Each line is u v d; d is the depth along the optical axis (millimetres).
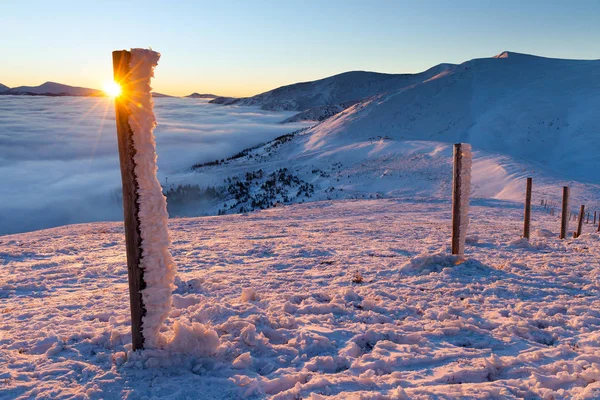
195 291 7219
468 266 8508
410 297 6504
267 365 4055
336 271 8797
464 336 4840
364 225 21672
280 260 10570
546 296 6527
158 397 3477
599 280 7445
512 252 10828
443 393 3449
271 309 5844
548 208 37969
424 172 108438
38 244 16219
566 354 4316
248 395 3525
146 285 4090
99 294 7383
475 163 87500
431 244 13055
